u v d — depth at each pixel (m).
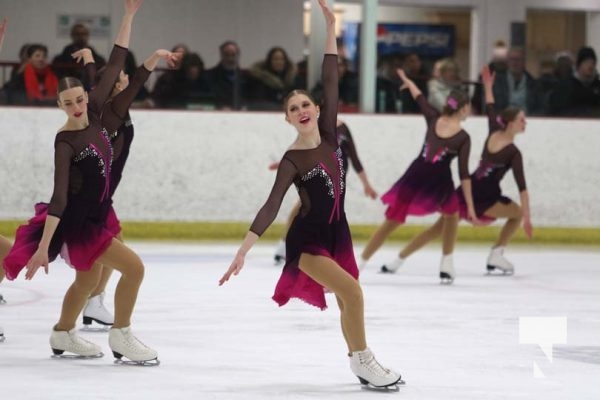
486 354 14.77
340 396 11.98
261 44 37.12
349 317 12.21
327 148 12.41
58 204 12.80
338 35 41.81
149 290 20.17
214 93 30.45
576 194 30.17
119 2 35.56
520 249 28.70
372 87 30.45
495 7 39.22
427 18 43.03
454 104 22.09
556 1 39.78
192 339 15.50
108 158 13.38
